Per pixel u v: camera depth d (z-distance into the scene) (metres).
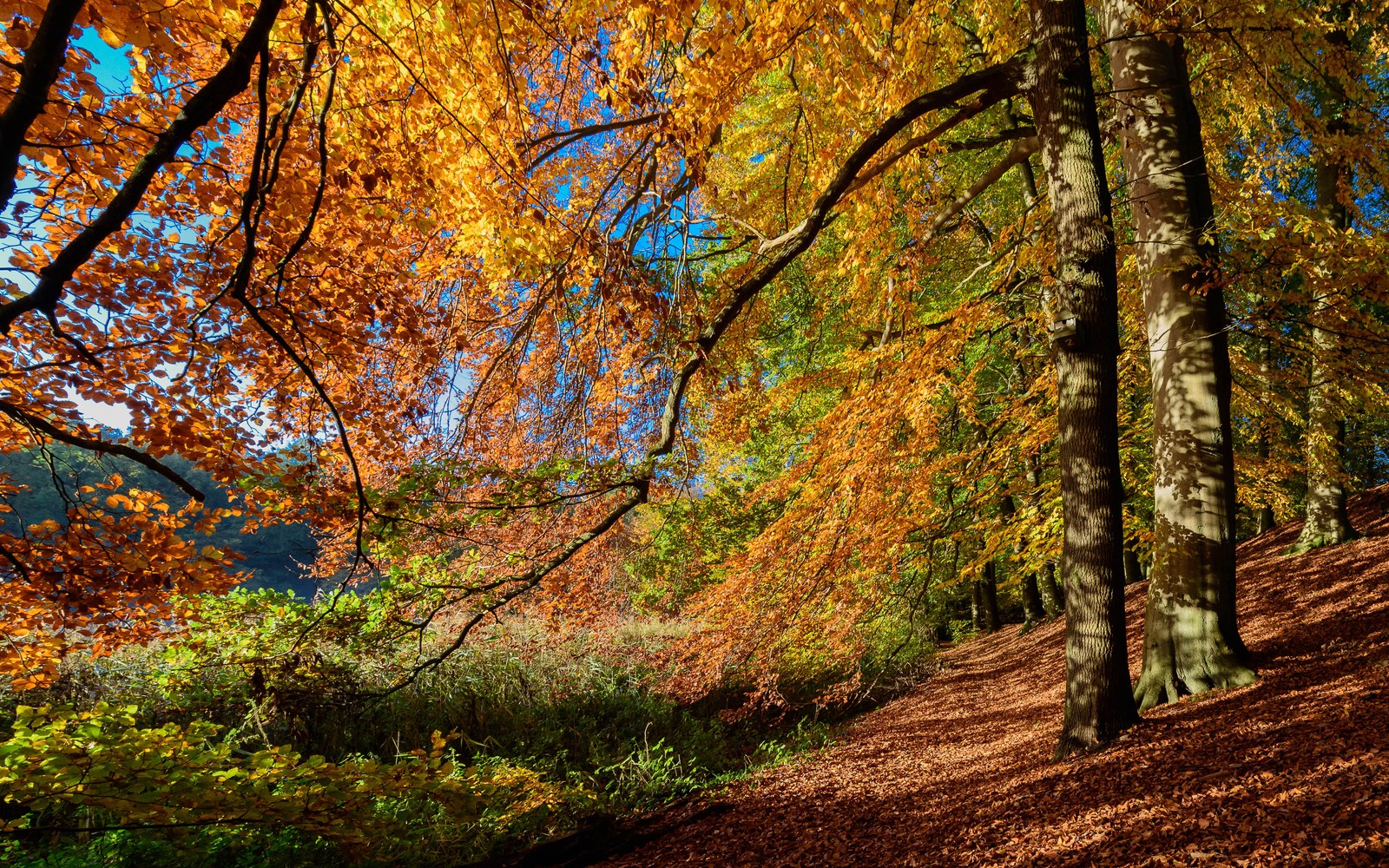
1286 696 5.50
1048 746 6.69
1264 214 6.99
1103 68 11.72
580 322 6.83
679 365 6.94
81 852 5.00
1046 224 8.97
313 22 2.93
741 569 8.48
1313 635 7.07
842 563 8.22
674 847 6.19
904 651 15.55
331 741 7.50
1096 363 5.90
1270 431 12.03
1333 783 3.66
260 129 2.54
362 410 6.04
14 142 1.89
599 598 7.80
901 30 6.53
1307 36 8.03
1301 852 3.14
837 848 5.39
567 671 10.26
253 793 4.21
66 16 1.91
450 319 6.50
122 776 3.83
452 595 5.92
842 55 6.39
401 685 6.04
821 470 8.33
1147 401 12.11
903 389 8.10
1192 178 7.16
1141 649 9.64
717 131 7.85
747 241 9.67
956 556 12.46
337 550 6.81
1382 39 8.17
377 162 4.45
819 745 10.07
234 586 5.60
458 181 4.89
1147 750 5.23
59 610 5.04
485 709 8.91
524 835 6.59
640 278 5.89
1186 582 6.67
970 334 8.66
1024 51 6.43
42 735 3.89
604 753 8.95
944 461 9.46
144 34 3.56
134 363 5.06
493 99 4.87
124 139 4.17
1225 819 3.71
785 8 5.44
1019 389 13.12
